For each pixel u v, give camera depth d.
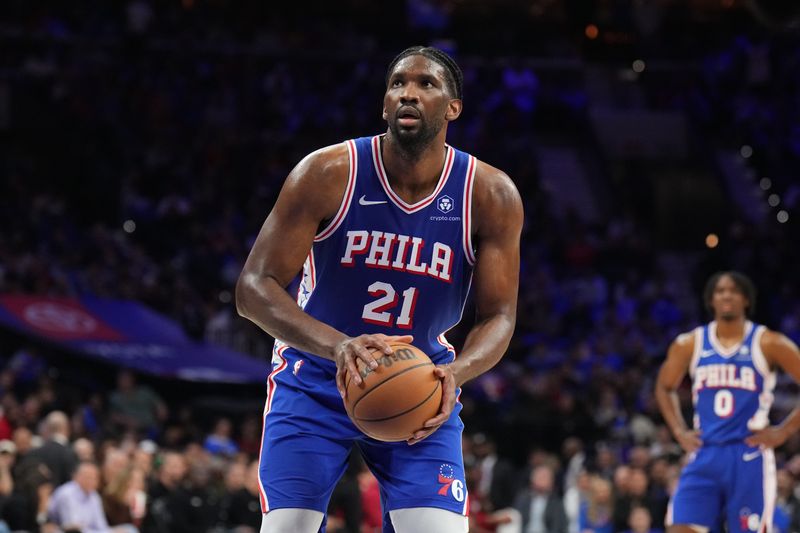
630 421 27.30
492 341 6.91
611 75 45.59
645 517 19.64
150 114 37.94
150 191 35.91
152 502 18.34
